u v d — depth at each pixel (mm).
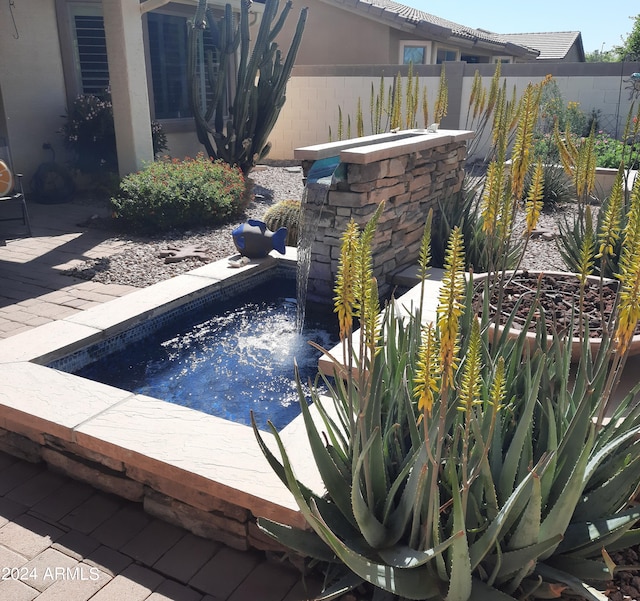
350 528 2389
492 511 2043
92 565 2596
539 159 2387
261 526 2229
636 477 2145
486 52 21078
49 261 6602
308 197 5020
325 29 16828
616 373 2002
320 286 5398
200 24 9508
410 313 2865
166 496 2842
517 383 2592
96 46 10242
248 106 10586
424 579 2109
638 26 21484
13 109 9492
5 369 3707
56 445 3191
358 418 2078
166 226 7797
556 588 2062
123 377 4164
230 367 4309
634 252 1723
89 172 10234
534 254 6867
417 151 5562
